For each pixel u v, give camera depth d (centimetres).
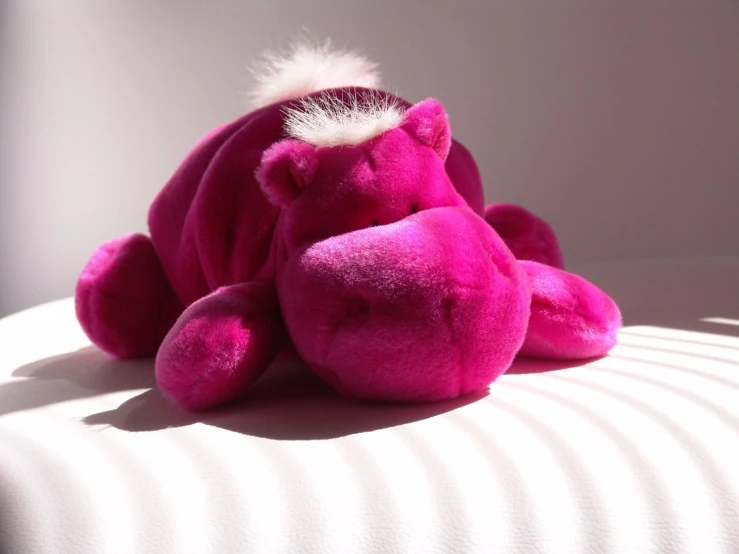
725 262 101
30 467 41
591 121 119
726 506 35
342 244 44
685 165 119
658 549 32
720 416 43
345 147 47
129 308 62
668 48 116
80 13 112
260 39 116
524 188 122
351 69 63
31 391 56
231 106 117
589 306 54
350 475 38
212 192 56
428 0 118
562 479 37
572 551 32
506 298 45
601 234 122
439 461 39
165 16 114
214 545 34
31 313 90
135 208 118
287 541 34
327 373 46
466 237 44
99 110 115
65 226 116
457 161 60
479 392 48
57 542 35
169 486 38
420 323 43
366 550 33
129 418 48
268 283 51
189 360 45
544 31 118
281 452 41
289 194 47
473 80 119
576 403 46
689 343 59
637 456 39
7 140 113
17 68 112
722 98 117
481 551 33
